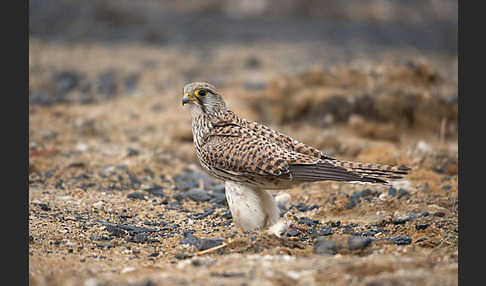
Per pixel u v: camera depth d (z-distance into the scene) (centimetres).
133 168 1291
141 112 1786
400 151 1319
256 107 1741
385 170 835
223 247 800
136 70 2283
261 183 863
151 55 2600
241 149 860
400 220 939
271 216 889
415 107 1691
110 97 1950
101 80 2117
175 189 1202
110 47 2748
